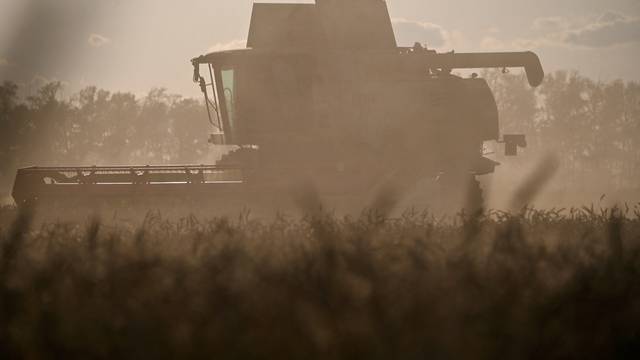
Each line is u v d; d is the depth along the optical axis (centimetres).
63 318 848
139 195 4481
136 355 727
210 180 4891
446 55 5200
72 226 2083
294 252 1324
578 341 775
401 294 959
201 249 1436
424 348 729
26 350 744
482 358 726
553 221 2345
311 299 940
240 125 5038
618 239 1516
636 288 1028
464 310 869
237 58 5000
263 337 758
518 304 906
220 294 964
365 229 1891
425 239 1630
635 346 775
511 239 1512
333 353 723
